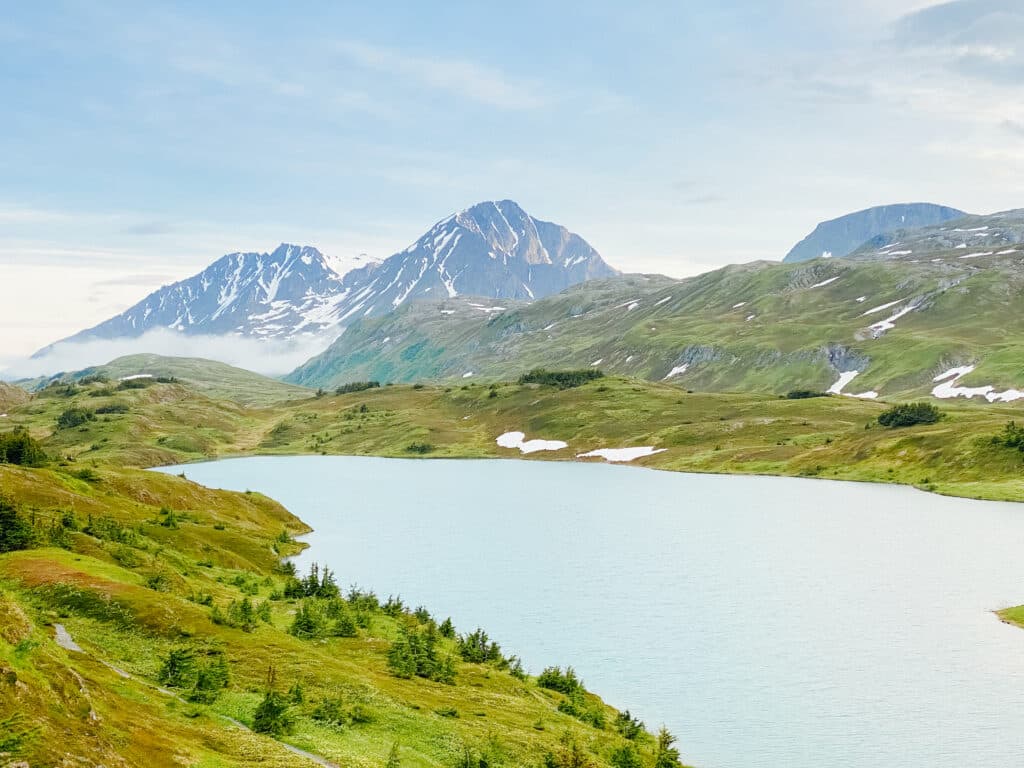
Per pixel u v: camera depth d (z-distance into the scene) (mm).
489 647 82312
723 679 83375
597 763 49281
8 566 67500
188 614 62750
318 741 43125
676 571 132750
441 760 45469
